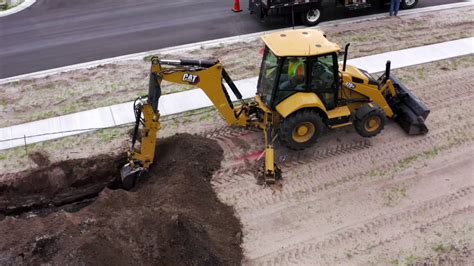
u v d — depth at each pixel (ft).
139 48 47.62
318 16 51.57
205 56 45.60
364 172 30.81
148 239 23.45
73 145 33.91
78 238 22.47
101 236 22.77
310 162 31.76
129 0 60.13
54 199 30.07
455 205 28.12
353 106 33.53
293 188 29.58
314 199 28.73
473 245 25.52
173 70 27.61
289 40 30.30
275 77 29.84
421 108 33.01
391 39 48.08
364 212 27.73
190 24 52.60
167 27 52.01
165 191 28.09
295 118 30.19
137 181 30.14
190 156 31.24
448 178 30.19
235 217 27.48
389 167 31.22
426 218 27.25
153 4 58.54
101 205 26.45
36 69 44.45
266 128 31.76
